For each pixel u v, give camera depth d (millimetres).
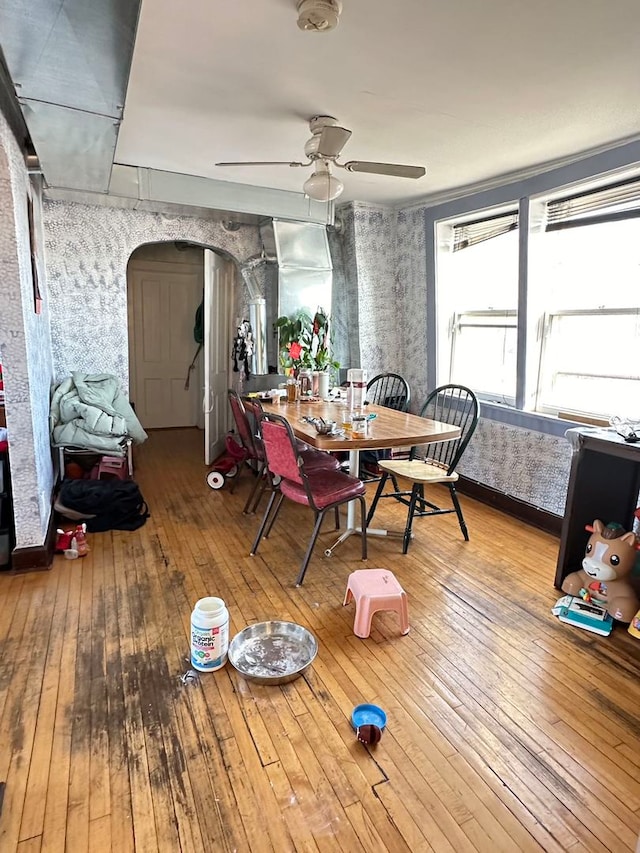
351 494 2814
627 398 3182
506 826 1432
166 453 5324
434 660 2127
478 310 4207
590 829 1432
